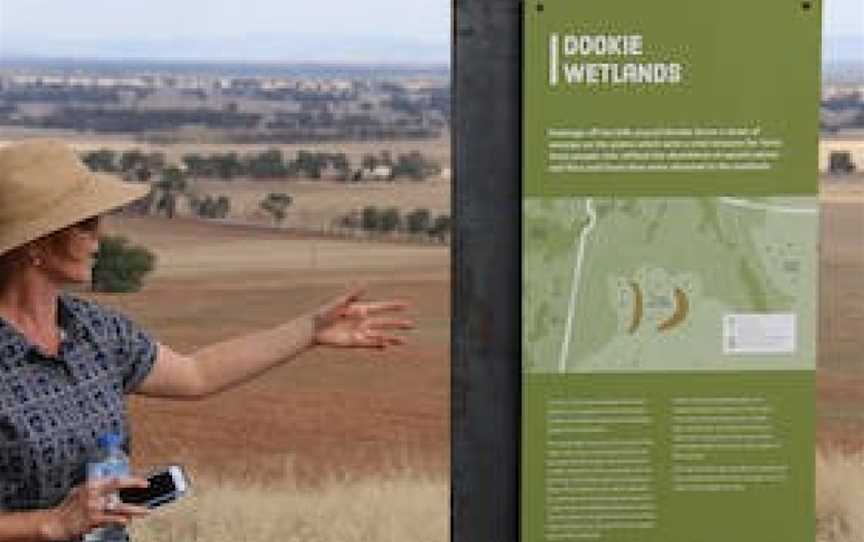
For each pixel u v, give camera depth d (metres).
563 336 4.13
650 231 4.11
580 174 4.09
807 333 4.16
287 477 7.84
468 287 4.16
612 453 4.16
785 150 4.11
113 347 3.93
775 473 4.20
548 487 4.17
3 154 3.80
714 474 4.19
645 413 4.16
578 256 4.11
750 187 4.11
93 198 3.76
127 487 3.60
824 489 7.79
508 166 4.13
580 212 4.10
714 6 4.07
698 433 4.18
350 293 4.25
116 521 3.57
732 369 4.16
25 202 3.71
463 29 4.10
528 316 4.12
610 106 4.07
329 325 4.24
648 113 4.08
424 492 7.88
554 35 4.05
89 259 3.84
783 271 4.14
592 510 4.18
